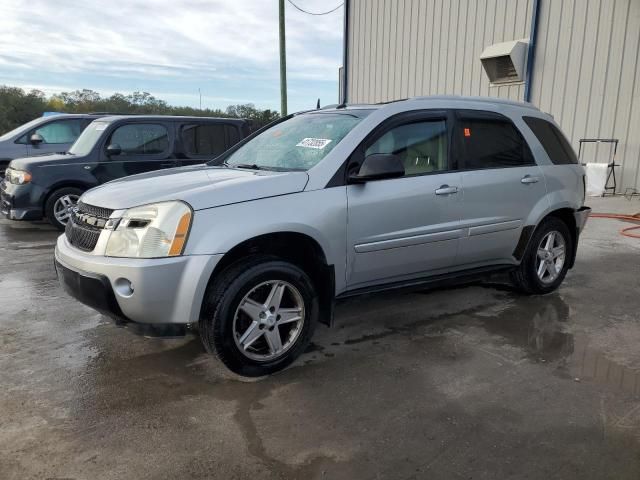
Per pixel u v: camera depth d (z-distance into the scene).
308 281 3.59
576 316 4.61
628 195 11.30
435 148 4.23
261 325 3.44
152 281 3.05
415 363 3.67
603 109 11.62
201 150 8.83
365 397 3.20
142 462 2.57
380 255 3.89
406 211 3.94
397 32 17.00
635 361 3.71
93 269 3.19
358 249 3.76
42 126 10.66
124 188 3.62
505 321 4.48
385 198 3.83
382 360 3.72
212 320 3.24
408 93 16.84
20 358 3.75
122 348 3.92
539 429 2.85
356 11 18.75
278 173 3.68
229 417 2.97
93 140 8.33
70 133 10.92
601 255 6.83
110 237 3.23
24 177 7.91
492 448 2.68
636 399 3.17
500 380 3.41
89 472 2.49
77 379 3.43
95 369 3.58
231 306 3.27
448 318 4.55
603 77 11.54
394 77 17.33
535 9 12.60
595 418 2.96
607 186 11.60
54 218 8.15
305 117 4.61
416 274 4.24
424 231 4.06
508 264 4.82
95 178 8.22
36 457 2.60
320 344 4.01
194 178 3.76
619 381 3.40
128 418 2.96
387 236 3.88
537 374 3.50
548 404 3.11
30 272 5.99
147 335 3.21
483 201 4.40
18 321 4.46
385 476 2.47
